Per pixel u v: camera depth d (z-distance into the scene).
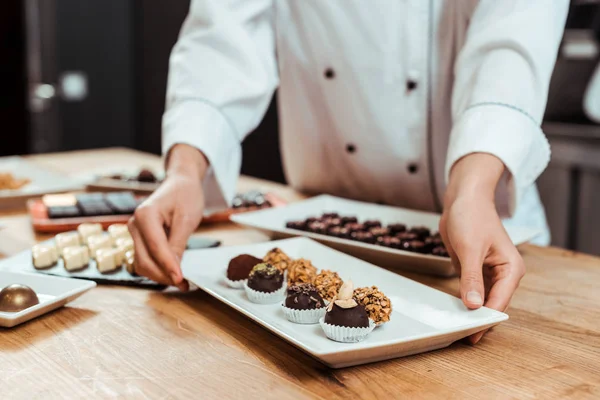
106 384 0.98
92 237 1.58
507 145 1.33
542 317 1.24
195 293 1.36
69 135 5.05
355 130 1.96
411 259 1.46
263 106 1.83
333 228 1.64
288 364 1.05
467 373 1.02
